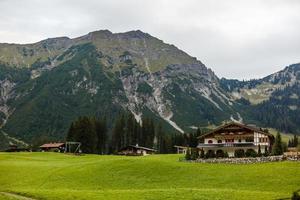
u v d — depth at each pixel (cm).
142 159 9269
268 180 7044
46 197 5853
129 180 7750
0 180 8281
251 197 5628
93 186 7488
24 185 7800
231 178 7381
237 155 10025
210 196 5678
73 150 19050
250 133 13225
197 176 7725
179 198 5569
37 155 14050
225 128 13488
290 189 6494
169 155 13212
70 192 6175
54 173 8575
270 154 10162
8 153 14262
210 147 13125
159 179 7719
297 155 8706
